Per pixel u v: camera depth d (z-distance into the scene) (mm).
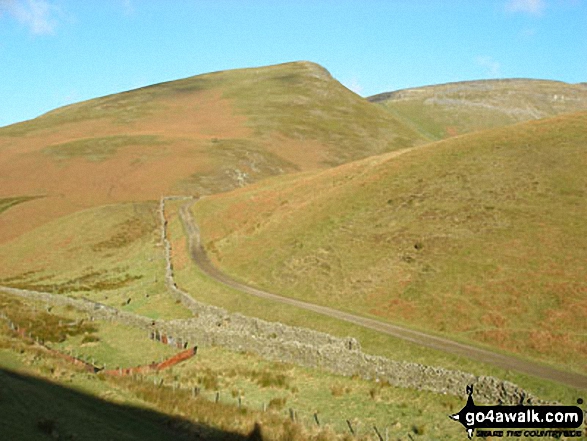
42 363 29500
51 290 63312
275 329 35594
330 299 43000
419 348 30516
